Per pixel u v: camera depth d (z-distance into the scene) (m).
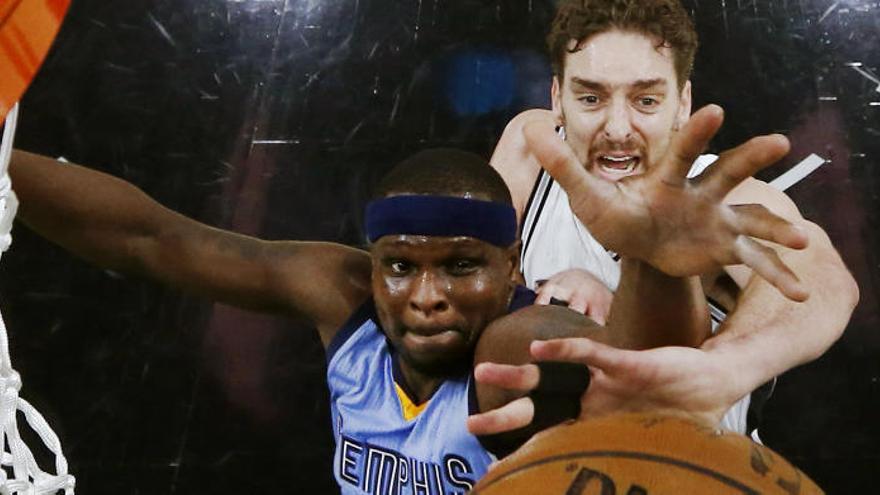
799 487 1.03
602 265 2.49
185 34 4.67
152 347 3.48
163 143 4.15
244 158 4.10
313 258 1.86
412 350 1.59
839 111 4.14
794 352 1.46
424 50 4.53
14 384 1.40
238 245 1.85
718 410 1.29
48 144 4.12
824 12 4.58
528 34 4.55
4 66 1.08
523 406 1.20
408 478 1.72
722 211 1.09
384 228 1.55
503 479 1.03
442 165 1.56
